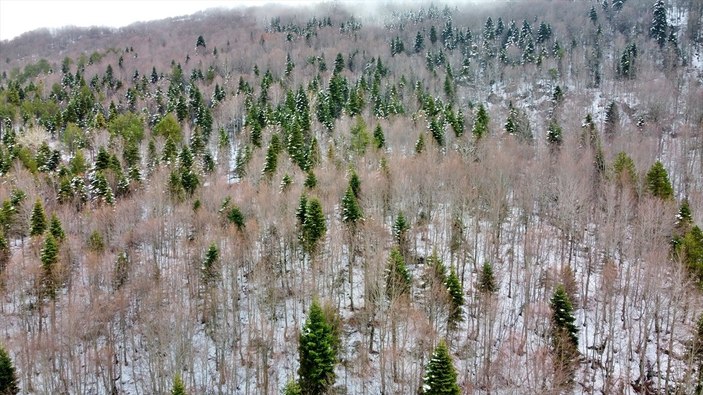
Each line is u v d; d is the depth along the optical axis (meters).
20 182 69.38
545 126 103.75
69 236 58.62
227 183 74.94
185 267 56.31
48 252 50.66
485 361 44.31
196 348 49.53
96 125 102.06
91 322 47.25
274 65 153.38
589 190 63.28
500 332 48.59
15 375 43.81
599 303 52.16
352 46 170.25
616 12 179.38
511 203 66.31
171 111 111.06
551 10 191.25
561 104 112.19
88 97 119.81
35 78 162.75
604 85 129.50
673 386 43.38
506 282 56.19
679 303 45.28
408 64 145.25
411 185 62.69
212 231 57.31
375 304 46.59
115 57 180.75
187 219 62.03
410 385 40.84
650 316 47.94
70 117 110.94
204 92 127.94
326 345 40.28
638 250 52.06
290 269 58.09
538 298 51.03
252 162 76.94
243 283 57.44
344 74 135.25
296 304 53.91
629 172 62.75
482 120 92.25
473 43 168.38
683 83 121.31
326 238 57.94
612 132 90.38
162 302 49.03
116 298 48.81
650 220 51.12
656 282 44.72
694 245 47.16
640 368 43.59
